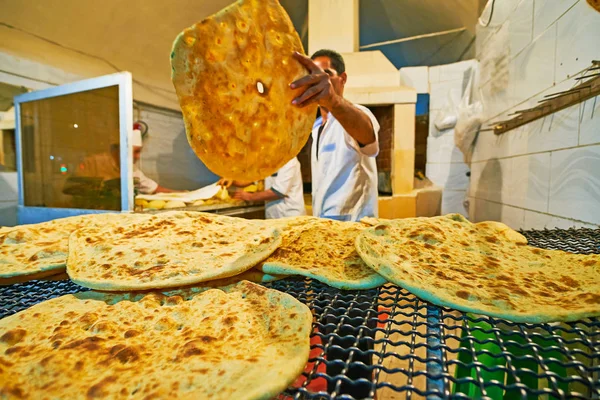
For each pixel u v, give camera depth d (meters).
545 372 0.51
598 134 1.68
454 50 5.16
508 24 3.11
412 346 0.60
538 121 2.41
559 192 2.09
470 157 4.36
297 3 4.88
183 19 4.07
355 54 4.27
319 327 0.76
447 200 4.81
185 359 0.59
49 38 3.11
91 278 0.85
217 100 1.06
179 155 4.95
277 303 0.78
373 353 0.58
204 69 1.02
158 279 0.84
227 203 3.22
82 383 0.54
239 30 1.09
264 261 1.02
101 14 3.29
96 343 0.65
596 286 0.83
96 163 2.53
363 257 0.92
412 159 4.09
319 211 2.64
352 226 1.39
